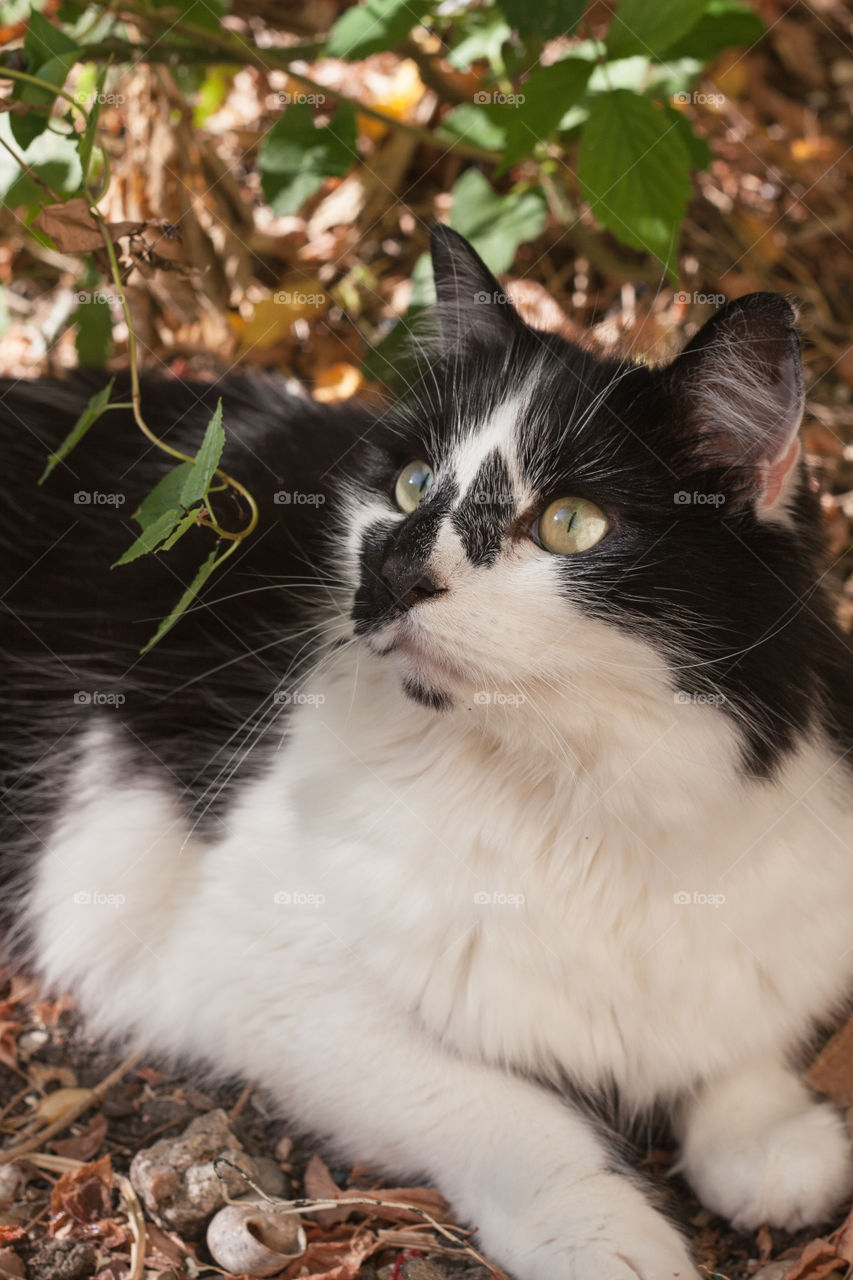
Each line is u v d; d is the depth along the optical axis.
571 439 0.57
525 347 0.61
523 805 0.58
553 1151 0.59
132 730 0.66
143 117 0.84
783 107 1.04
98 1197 0.60
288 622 0.64
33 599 0.68
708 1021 0.60
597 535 0.57
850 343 0.90
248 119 0.96
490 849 0.58
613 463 0.57
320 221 0.93
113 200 0.86
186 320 0.88
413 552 0.56
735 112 1.02
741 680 0.56
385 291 0.90
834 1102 0.63
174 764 0.65
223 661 0.65
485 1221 0.59
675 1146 0.64
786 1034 0.62
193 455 0.68
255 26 0.96
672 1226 0.58
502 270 0.82
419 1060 0.60
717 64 1.01
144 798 0.66
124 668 0.67
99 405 0.60
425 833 0.58
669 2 0.69
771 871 0.58
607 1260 0.56
